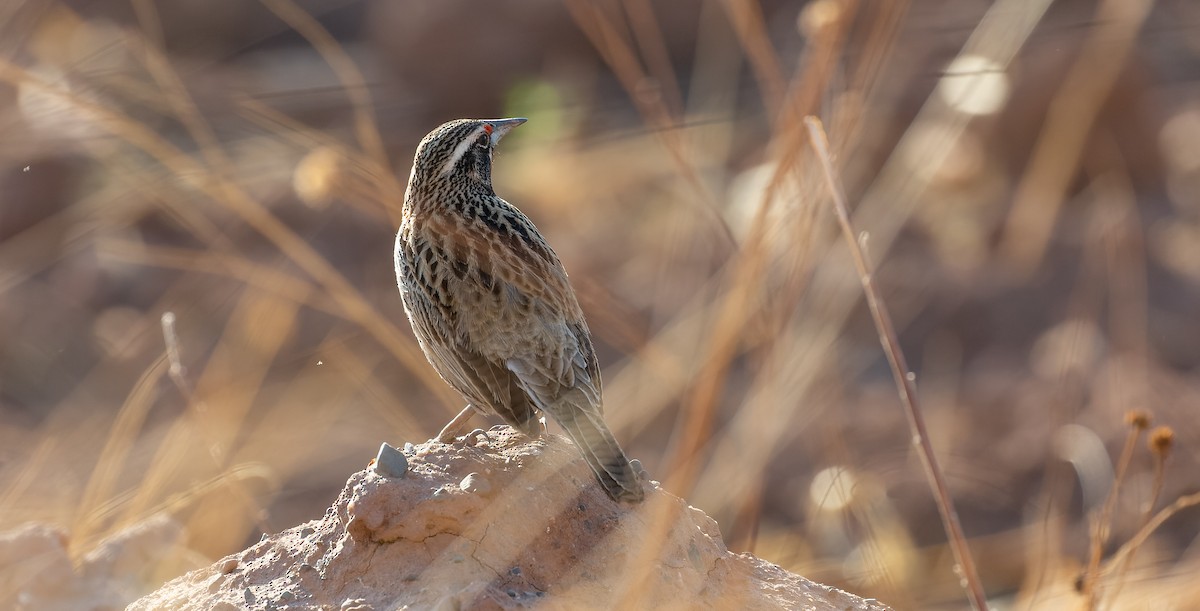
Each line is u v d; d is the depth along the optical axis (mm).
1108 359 17828
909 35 21812
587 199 21234
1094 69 22734
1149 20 26703
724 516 10688
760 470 10289
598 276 18484
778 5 27656
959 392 17703
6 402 17891
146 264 19766
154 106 15281
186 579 7316
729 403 15164
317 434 11312
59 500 10812
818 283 13062
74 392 17266
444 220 8781
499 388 7965
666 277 15102
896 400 17266
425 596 6695
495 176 22391
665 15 27344
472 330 8219
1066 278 20031
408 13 27156
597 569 6965
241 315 13875
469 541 6922
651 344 11164
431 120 26688
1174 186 23266
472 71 26812
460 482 7152
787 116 9586
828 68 9445
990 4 22891
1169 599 11531
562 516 7133
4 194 20844
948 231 21219
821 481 12453
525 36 27219
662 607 6766
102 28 23734
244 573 7176
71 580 9141
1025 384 17484
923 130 19516
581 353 8195
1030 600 11539
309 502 12875
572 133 22516
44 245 19969
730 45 23938
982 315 19438
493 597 6520
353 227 19609
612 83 25922
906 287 20047
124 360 17797
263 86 22766
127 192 15039
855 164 20656
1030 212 21344
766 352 10102
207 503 10742
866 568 11242
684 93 25203
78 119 14664
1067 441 15398
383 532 6957
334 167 10438
